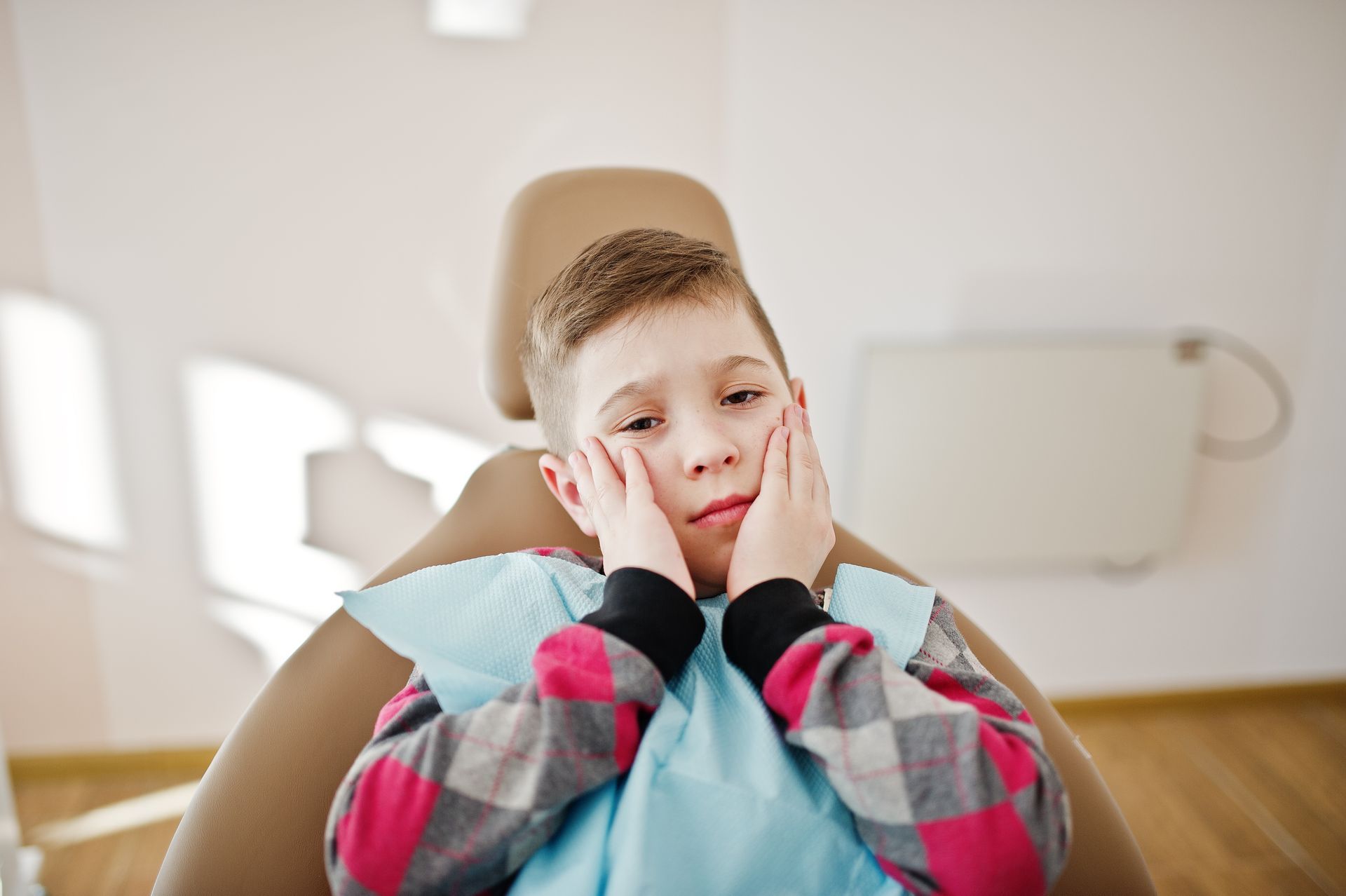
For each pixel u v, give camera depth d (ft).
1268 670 5.96
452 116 4.75
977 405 5.16
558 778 1.64
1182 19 4.87
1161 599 5.74
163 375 4.88
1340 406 5.46
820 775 1.81
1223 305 5.29
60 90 4.47
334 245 4.83
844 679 1.73
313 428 5.06
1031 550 5.43
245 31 4.52
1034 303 5.23
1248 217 5.17
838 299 5.16
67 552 5.06
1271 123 5.05
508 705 1.74
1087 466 5.30
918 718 1.64
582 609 2.10
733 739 1.82
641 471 2.11
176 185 4.65
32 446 4.88
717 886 1.64
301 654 2.26
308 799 2.05
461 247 4.90
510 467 2.78
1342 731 5.71
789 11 4.76
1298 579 5.78
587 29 4.72
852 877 1.71
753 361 2.20
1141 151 5.05
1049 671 5.84
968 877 1.53
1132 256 5.19
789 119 4.91
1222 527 5.64
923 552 5.40
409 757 1.69
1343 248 5.24
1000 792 1.56
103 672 5.28
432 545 2.55
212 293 4.81
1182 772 5.36
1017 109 4.95
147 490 5.04
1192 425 5.28
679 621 1.87
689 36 4.77
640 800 1.67
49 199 4.58
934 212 5.07
